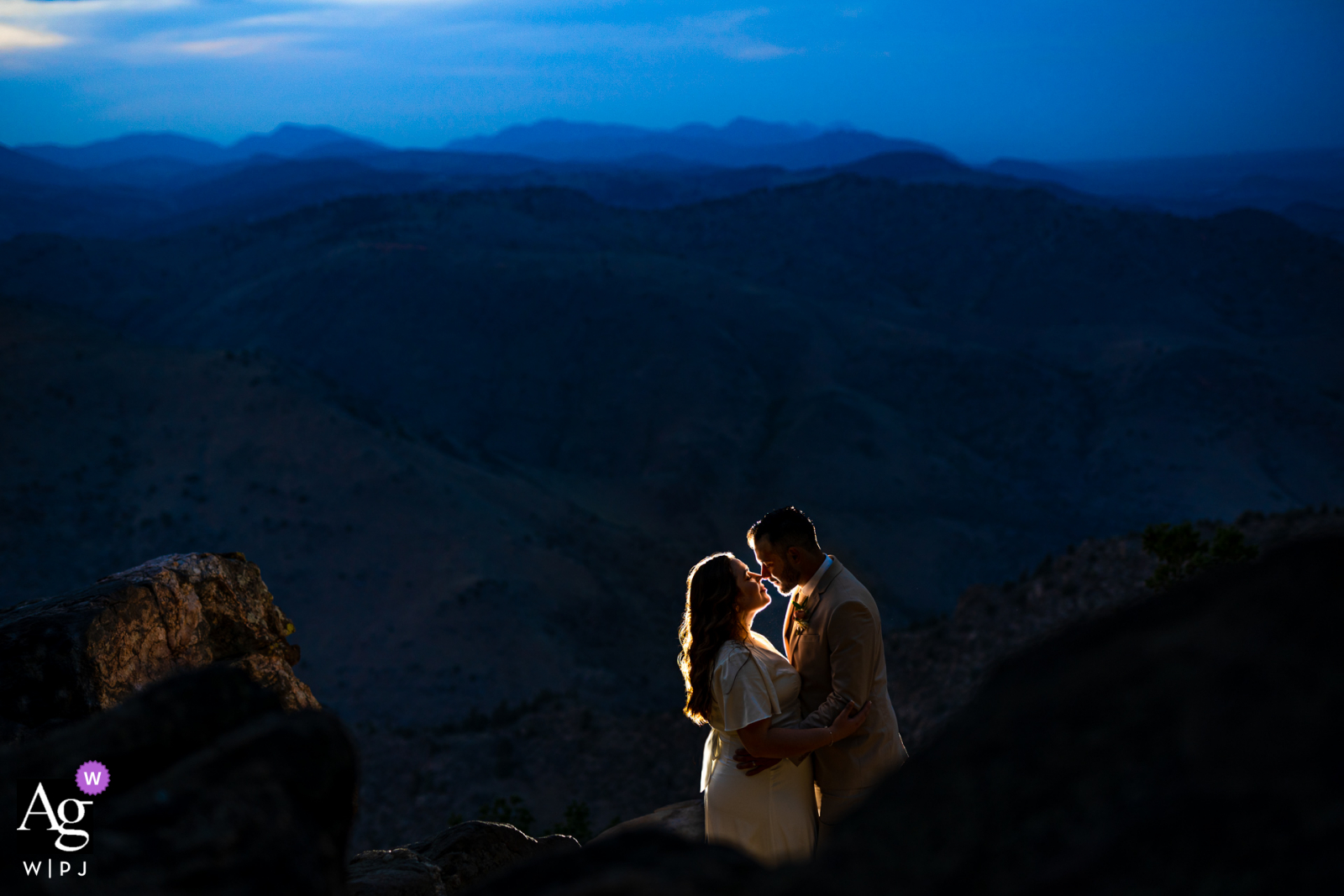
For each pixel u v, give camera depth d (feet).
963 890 2.00
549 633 517.55
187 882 2.66
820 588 11.79
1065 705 2.31
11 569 534.37
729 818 11.50
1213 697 2.01
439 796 226.17
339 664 495.41
